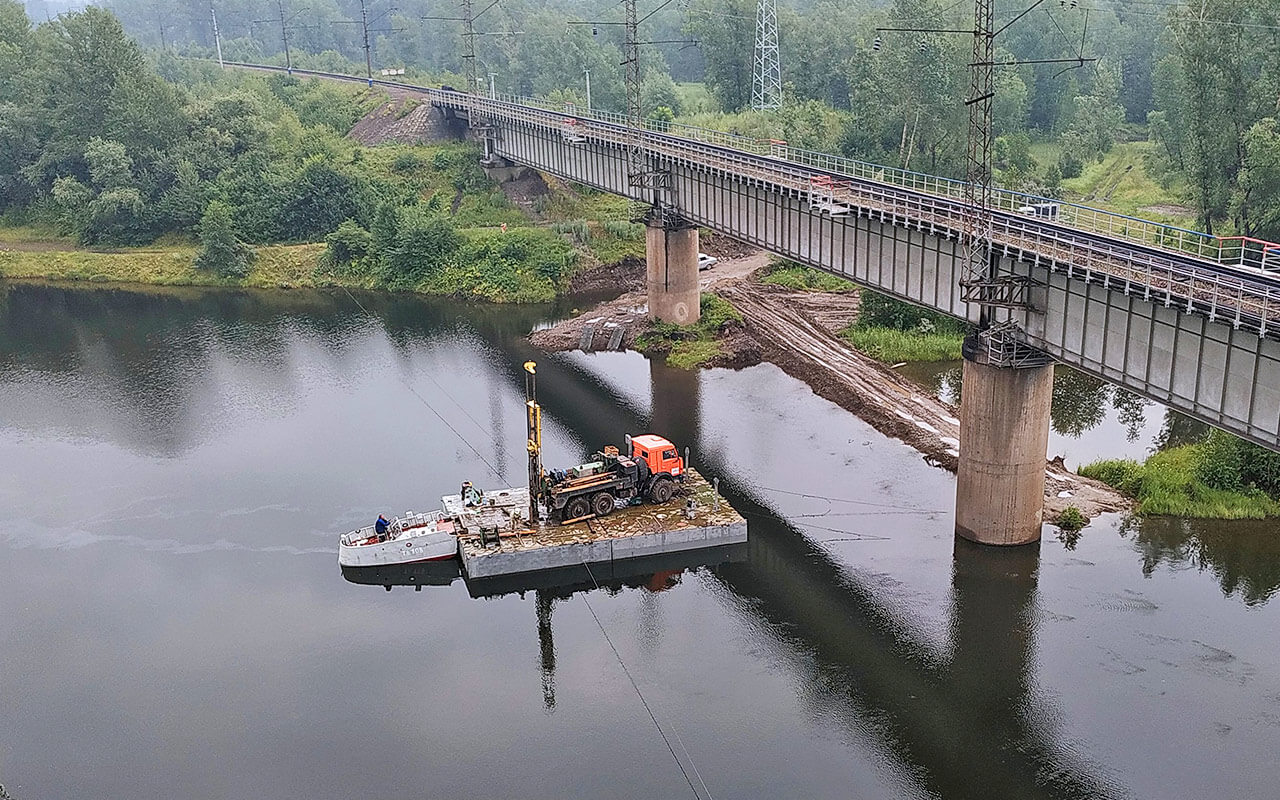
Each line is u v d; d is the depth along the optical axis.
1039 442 62.09
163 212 152.00
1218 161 106.50
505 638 56.91
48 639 57.50
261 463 80.38
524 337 114.06
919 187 131.75
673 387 95.75
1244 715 48.47
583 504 66.00
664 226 105.06
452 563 64.88
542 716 50.31
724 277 125.00
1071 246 56.69
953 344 98.62
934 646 54.81
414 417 89.81
